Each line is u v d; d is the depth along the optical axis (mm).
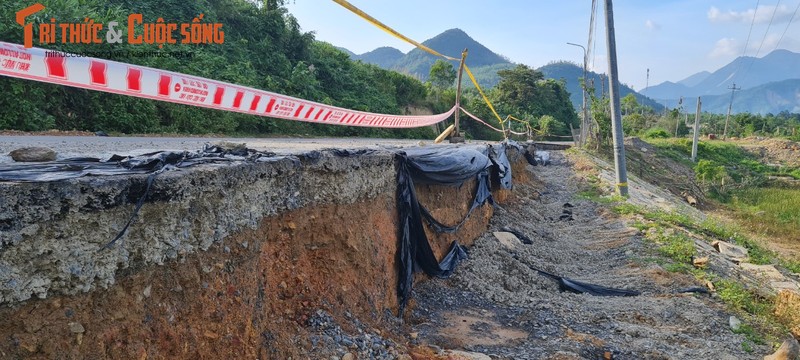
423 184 9000
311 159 5867
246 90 7160
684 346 7809
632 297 9906
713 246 15289
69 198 3010
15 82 10180
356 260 6512
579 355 6965
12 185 2803
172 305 3711
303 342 5223
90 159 4039
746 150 52844
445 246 9781
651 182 34156
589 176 24672
